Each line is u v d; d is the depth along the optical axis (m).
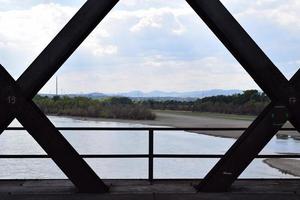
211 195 6.69
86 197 6.47
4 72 6.20
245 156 6.66
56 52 6.22
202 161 31.02
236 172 6.72
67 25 6.21
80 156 6.86
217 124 101.06
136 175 22.59
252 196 6.68
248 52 6.45
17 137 52.12
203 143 53.03
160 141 55.50
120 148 44.09
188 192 6.87
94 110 128.88
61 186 7.15
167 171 25.75
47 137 6.33
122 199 6.41
